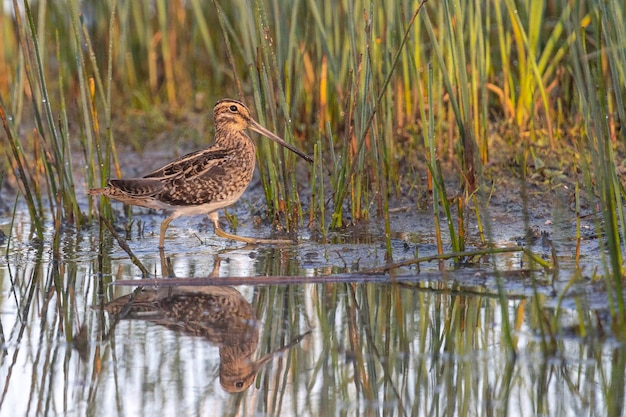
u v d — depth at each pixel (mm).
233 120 12336
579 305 8648
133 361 8289
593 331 8312
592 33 14477
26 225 13617
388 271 10352
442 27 12945
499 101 15719
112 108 18359
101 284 10453
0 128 16391
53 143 12477
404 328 8906
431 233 12039
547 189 12922
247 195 14648
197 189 11945
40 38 12578
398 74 14375
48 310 9625
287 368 8219
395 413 7324
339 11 14664
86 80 12578
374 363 8219
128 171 15812
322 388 7820
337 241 12016
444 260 10664
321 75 14102
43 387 7879
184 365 8234
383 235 12125
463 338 8594
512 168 13367
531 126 14180
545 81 14391
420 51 14320
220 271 10789
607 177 8148
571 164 13359
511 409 7312
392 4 12164
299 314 9320
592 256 10547
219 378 7988
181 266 11125
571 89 14883
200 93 18703
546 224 12008
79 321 9289
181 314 9406
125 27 17859
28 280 10727
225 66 19203
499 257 10805
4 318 9414
